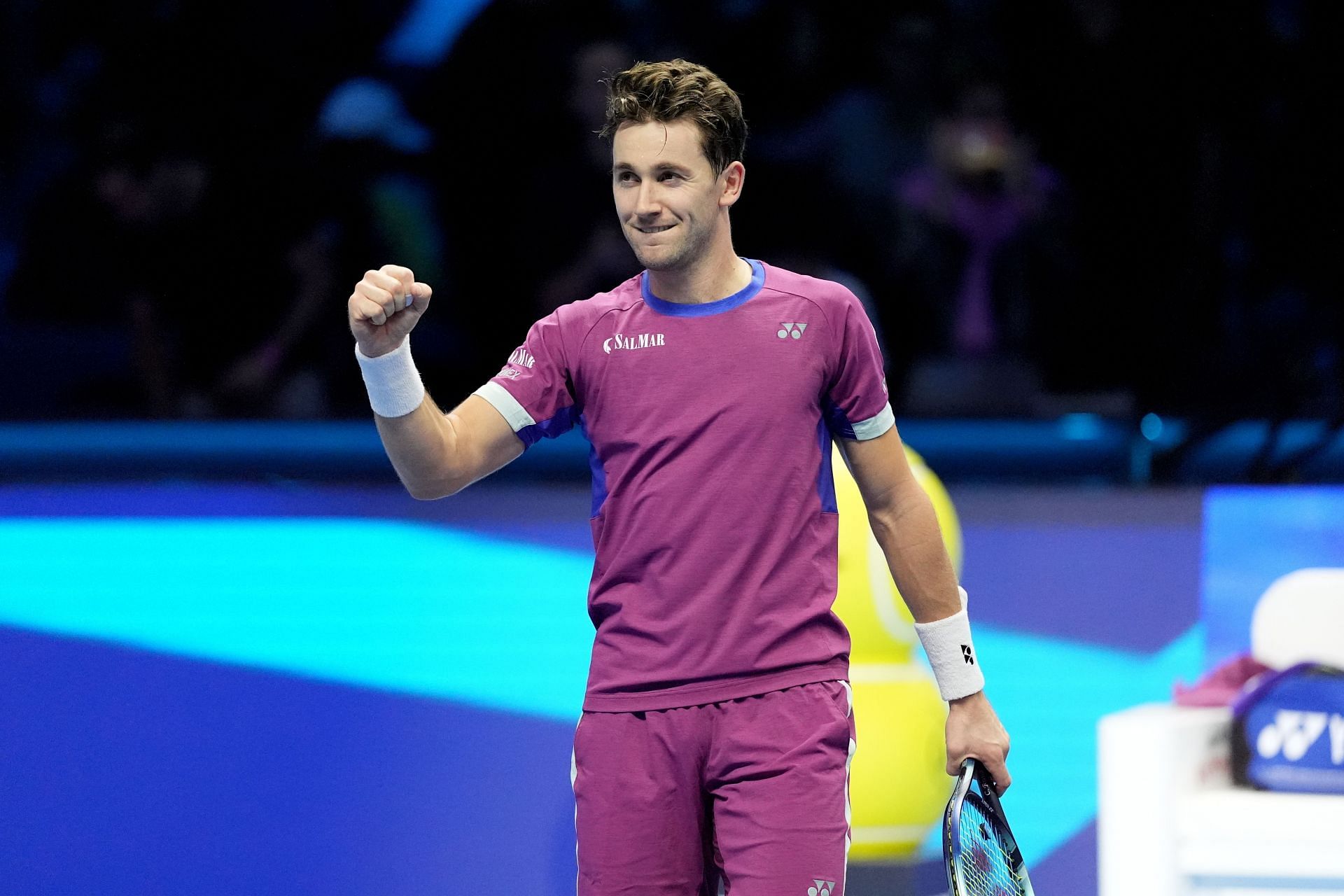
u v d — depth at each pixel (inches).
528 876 488.7
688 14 818.8
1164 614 497.0
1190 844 435.2
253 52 802.2
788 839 325.7
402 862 488.7
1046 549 502.9
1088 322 784.3
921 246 794.2
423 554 497.4
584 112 792.3
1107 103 780.0
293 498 498.6
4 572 494.9
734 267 346.6
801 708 331.9
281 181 786.8
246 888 486.9
